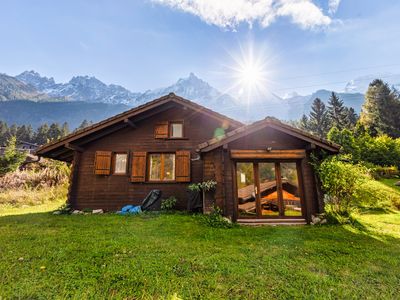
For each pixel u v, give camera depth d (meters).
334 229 6.61
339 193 7.98
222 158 8.09
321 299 2.86
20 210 10.09
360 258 4.31
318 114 49.28
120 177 10.48
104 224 6.88
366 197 11.51
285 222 7.65
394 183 15.64
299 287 3.17
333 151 8.02
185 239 5.37
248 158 8.19
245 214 7.95
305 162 8.21
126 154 10.90
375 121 37.84
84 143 10.71
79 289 2.99
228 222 7.05
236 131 7.92
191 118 11.10
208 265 3.82
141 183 10.34
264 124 8.01
